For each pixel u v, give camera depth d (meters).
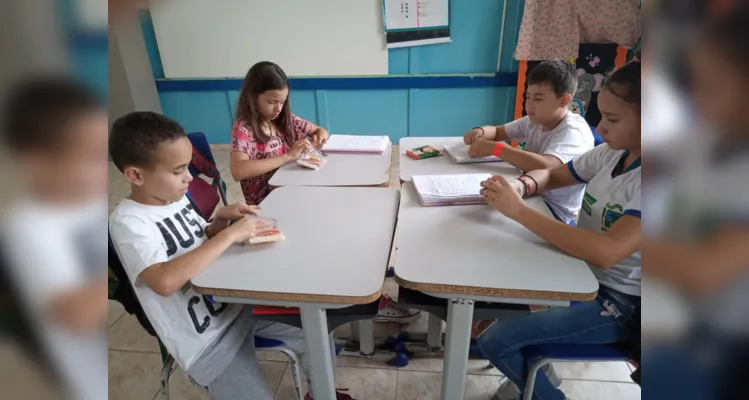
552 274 0.91
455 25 3.12
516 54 2.99
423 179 1.40
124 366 1.58
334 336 1.66
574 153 1.52
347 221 1.18
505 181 1.15
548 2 2.83
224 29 3.25
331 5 3.10
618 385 1.47
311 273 0.94
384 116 3.48
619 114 0.97
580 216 1.24
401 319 1.70
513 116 3.35
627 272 1.07
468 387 1.46
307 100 3.47
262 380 1.13
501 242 1.04
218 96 3.52
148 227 0.98
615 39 2.81
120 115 0.94
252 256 1.01
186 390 1.48
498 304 1.02
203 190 1.55
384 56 3.24
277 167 1.68
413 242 1.04
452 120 3.44
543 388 1.13
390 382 1.50
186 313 1.01
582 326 1.06
